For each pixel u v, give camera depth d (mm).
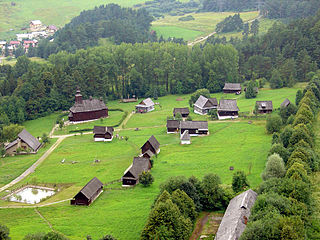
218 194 84625
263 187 78438
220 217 81312
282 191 74062
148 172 106312
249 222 64938
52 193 108000
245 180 87125
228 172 108188
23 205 99125
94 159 134375
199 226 77938
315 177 90562
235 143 136500
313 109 146875
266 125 144250
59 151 147125
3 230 68312
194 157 125875
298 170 81438
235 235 63219
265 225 61062
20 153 147250
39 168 129500
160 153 134250
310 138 110000
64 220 86688
